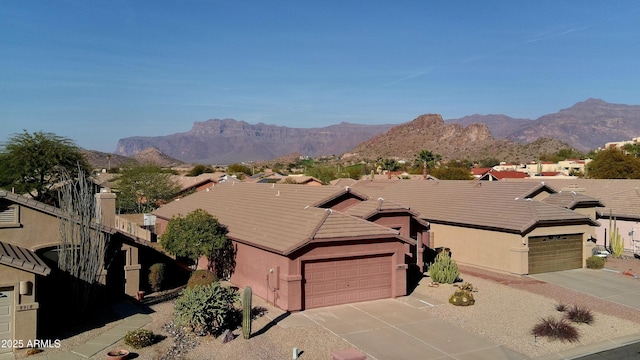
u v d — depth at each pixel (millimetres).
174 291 22578
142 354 14820
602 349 15828
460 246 29719
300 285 18922
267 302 20109
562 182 41969
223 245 23672
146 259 23516
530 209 27125
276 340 15805
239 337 16031
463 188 34406
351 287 20156
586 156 130250
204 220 24031
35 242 18359
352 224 20609
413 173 92375
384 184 42656
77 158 39031
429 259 27844
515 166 118750
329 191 24922
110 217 22891
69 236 18578
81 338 16094
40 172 37156
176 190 58281
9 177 36906
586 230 28438
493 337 16531
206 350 15109
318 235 19250
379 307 19625
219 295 16469
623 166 58094
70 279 18047
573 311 18547
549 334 16578
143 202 55125
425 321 17969
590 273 26781
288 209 24109
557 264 27406
